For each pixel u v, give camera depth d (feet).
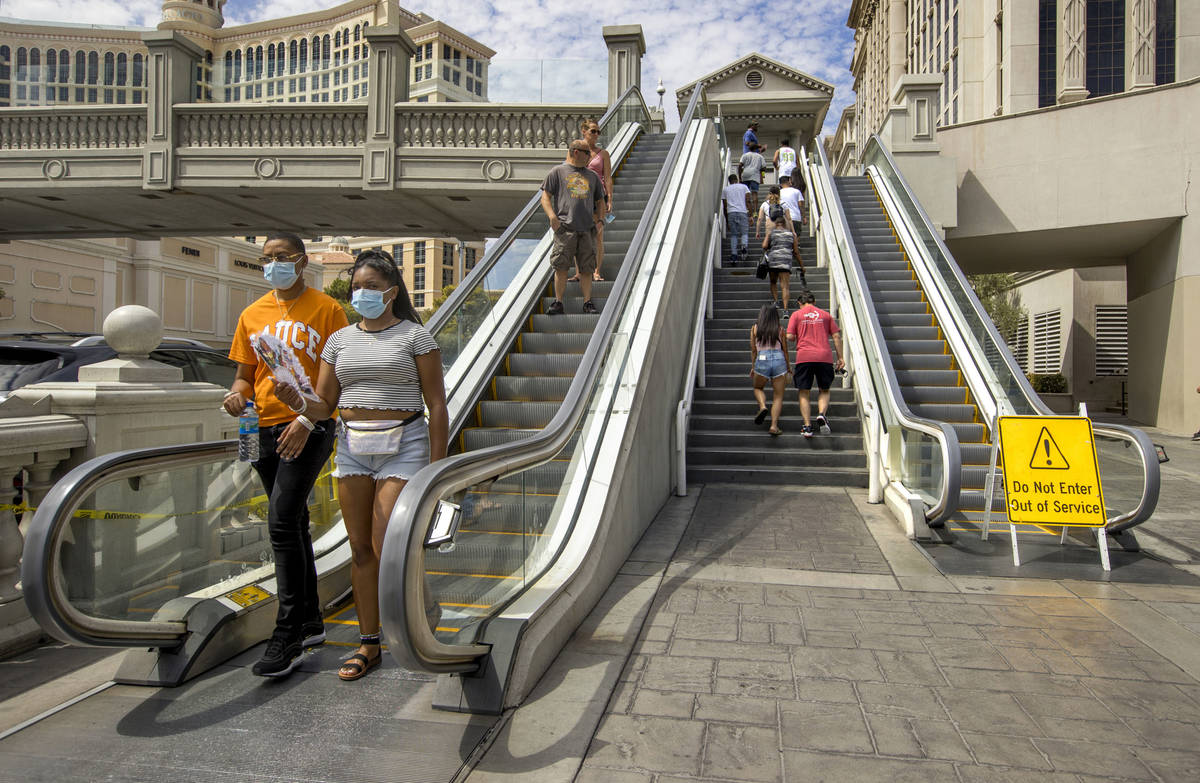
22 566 8.39
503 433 18.78
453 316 19.26
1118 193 46.91
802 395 26.84
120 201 48.01
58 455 12.43
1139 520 16.60
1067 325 80.12
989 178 49.49
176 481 11.07
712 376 31.91
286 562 10.20
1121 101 46.68
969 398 26.20
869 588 14.42
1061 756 8.20
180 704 9.36
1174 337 47.34
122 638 9.28
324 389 10.21
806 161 55.57
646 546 17.65
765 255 35.63
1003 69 92.17
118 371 13.97
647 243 23.13
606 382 17.88
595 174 24.48
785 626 12.38
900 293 33.27
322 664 10.68
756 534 18.76
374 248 10.13
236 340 10.61
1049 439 16.83
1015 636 11.89
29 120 45.47
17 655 11.12
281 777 7.70
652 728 8.87
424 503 8.24
